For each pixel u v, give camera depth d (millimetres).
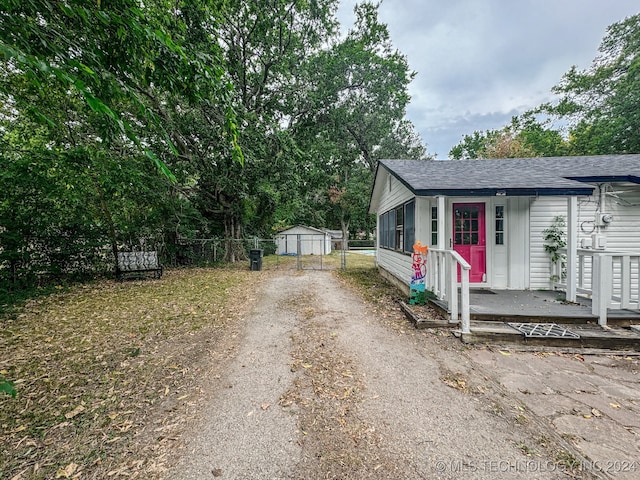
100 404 2572
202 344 3998
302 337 4230
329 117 15430
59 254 7977
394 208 8430
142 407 2531
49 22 2652
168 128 10281
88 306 5977
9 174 6559
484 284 6227
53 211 7645
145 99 9422
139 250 10695
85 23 2480
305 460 1899
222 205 14773
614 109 15969
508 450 1963
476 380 2936
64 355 3621
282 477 1761
